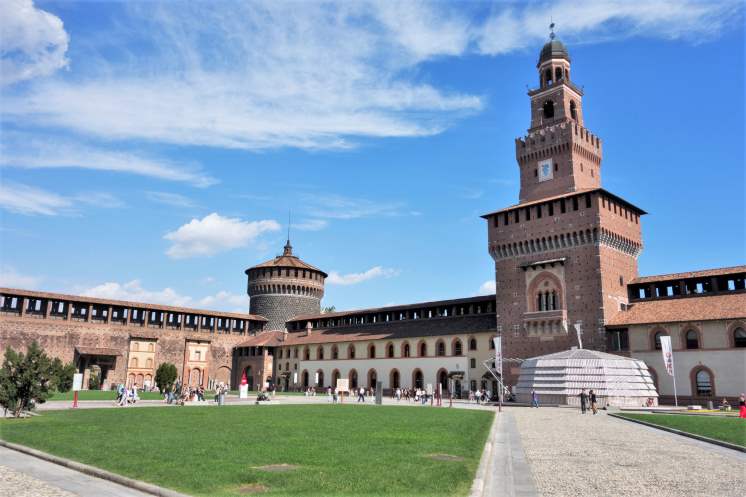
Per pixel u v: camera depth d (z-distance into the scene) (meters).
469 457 22.16
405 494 15.30
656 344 67.69
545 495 16.05
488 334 86.06
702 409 56.88
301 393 104.62
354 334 108.12
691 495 15.98
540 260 80.06
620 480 18.22
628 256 80.25
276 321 131.25
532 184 88.81
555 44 92.06
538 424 39.78
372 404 66.12
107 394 79.94
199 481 16.77
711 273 70.50
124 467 19.06
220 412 46.44
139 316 112.81
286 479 17.11
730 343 62.03
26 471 19.23
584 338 72.88
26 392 38.81
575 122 87.12
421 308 101.00
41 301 101.81
